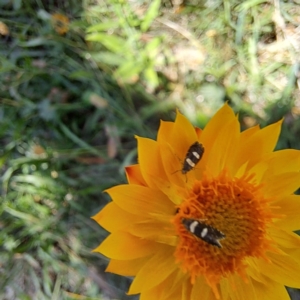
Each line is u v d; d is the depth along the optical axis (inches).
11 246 6.7
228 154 4.6
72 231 6.8
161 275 4.6
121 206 4.4
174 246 4.7
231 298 4.7
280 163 4.7
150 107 6.7
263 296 4.7
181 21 6.9
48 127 6.8
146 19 6.6
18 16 6.8
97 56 6.6
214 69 6.9
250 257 4.7
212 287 4.4
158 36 6.9
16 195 6.7
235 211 4.5
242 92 6.9
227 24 6.8
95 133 6.9
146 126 6.9
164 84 6.9
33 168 6.7
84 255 6.8
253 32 6.8
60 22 6.7
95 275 6.8
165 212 4.7
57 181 6.7
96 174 6.8
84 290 6.8
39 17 6.7
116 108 6.7
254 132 4.7
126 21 6.7
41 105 6.7
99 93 6.7
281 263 4.7
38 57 6.8
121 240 4.5
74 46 6.7
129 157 6.6
